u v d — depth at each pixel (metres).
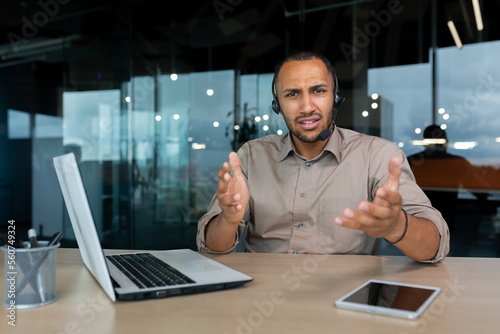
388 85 4.13
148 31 4.54
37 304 0.63
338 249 1.19
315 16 4.32
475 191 3.49
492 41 3.77
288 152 1.27
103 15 4.55
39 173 5.47
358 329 0.53
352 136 1.31
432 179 3.68
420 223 0.87
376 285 0.72
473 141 3.75
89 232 0.64
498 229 3.39
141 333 0.52
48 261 0.65
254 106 4.50
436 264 0.92
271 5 4.43
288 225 1.25
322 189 1.23
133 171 4.54
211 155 4.57
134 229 4.55
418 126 4.03
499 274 0.82
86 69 4.61
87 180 4.53
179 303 0.65
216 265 0.85
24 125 5.64
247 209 1.29
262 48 4.46
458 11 3.88
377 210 0.65
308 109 1.11
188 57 4.55
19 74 5.55
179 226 4.59
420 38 4.01
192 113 4.57
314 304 0.64
